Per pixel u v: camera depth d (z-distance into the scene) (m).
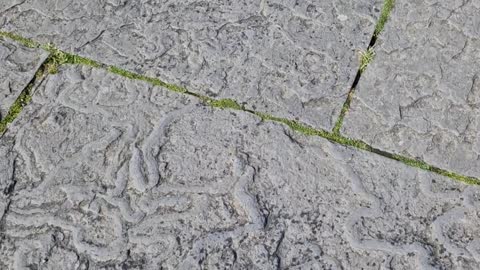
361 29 1.60
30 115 1.52
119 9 1.67
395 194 1.38
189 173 1.43
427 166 1.41
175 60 1.58
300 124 1.48
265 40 1.60
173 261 1.33
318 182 1.41
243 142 1.46
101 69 1.58
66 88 1.55
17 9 1.68
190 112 1.51
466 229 1.34
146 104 1.52
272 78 1.54
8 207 1.40
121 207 1.39
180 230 1.36
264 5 1.65
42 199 1.41
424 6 1.62
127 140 1.48
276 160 1.44
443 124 1.46
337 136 1.46
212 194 1.40
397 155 1.43
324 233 1.35
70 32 1.63
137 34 1.62
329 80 1.53
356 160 1.43
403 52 1.56
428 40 1.58
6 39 1.63
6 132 1.50
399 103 1.49
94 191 1.42
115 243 1.36
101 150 1.47
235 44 1.60
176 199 1.40
